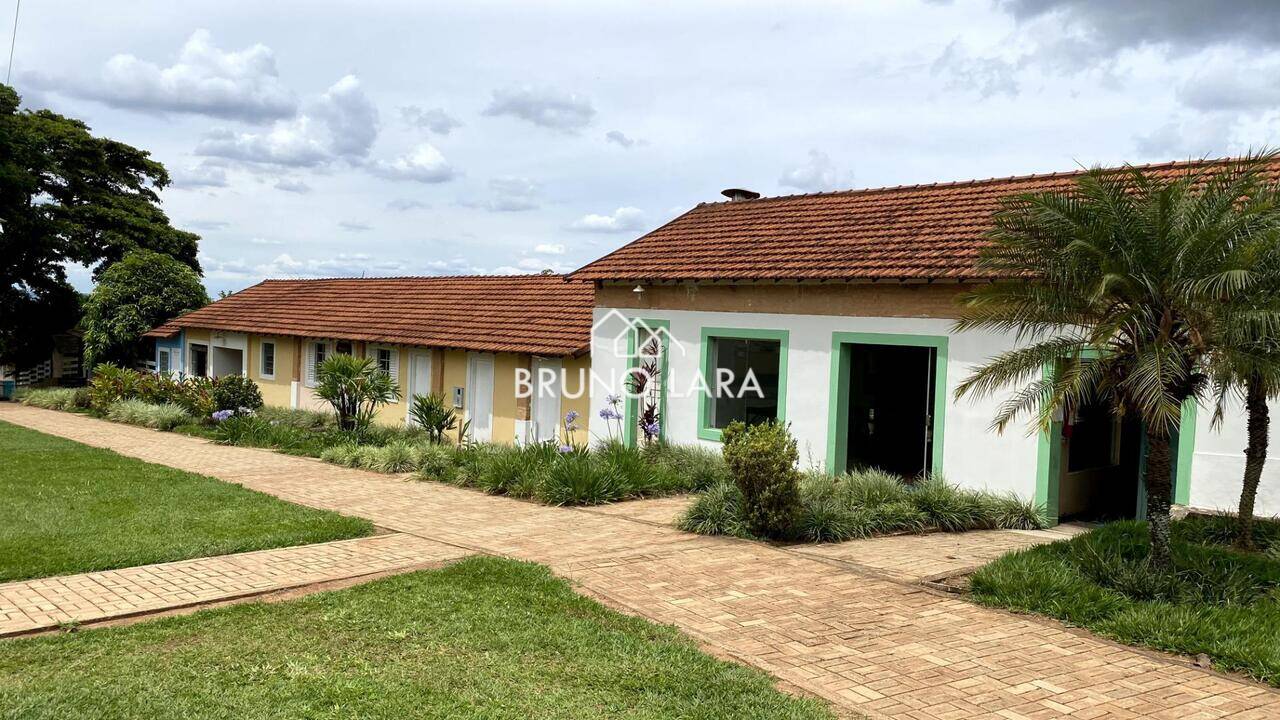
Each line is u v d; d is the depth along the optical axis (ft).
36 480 44.19
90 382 114.62
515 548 31.83
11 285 117.91
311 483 47.14
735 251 52.75
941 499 38.40
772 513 34.01
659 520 38.06
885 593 26.86
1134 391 25.96
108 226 123.44
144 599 24.25
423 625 22.26
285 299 101.81
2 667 19.07
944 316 41.22
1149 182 28.76
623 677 19.26
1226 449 35.60
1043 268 28.17
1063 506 41.11
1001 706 18.44
